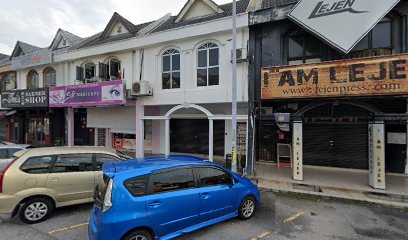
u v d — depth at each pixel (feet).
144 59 40.06
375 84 23.03
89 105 41.47
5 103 53.16
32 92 48.32
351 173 29.89
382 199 21.77
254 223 16.79
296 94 26.45
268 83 27.91
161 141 45.42
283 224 16.74
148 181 13.08
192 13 41.65
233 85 27.68
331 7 26.17
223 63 33.71
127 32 49.90
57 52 48.98
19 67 55.21
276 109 33.73
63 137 54.08
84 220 17.04
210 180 15.55
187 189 14.29
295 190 23.72
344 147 32.09
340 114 31.63
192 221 14.26
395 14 27.14
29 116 59.72
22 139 61.05
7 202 15.67
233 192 16.43
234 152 27.68
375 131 23.88
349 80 24.06
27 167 16.70
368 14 24.71
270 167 33.37
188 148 44.24
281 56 30.99
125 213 11.93
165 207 13.10
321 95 25.23
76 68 46.32
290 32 30.86
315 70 25.52
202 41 35.09
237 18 31.71
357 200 21.24
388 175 29.01
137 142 40.01
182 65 36.73
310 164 33.88
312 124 33.68
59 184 17.38
